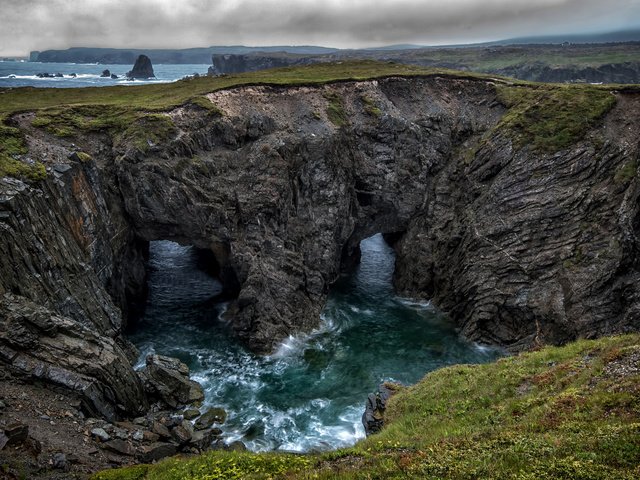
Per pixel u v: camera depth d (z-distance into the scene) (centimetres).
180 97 6197
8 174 3731
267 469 2003
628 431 1558
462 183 6200
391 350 4794
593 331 4234
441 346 4881
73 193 4209
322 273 5756
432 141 6788
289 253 5384
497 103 6969
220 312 5416
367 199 6519
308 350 4756
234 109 6069
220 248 5406
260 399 3941
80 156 4512
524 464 1542
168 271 6444
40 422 2561
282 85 6706
